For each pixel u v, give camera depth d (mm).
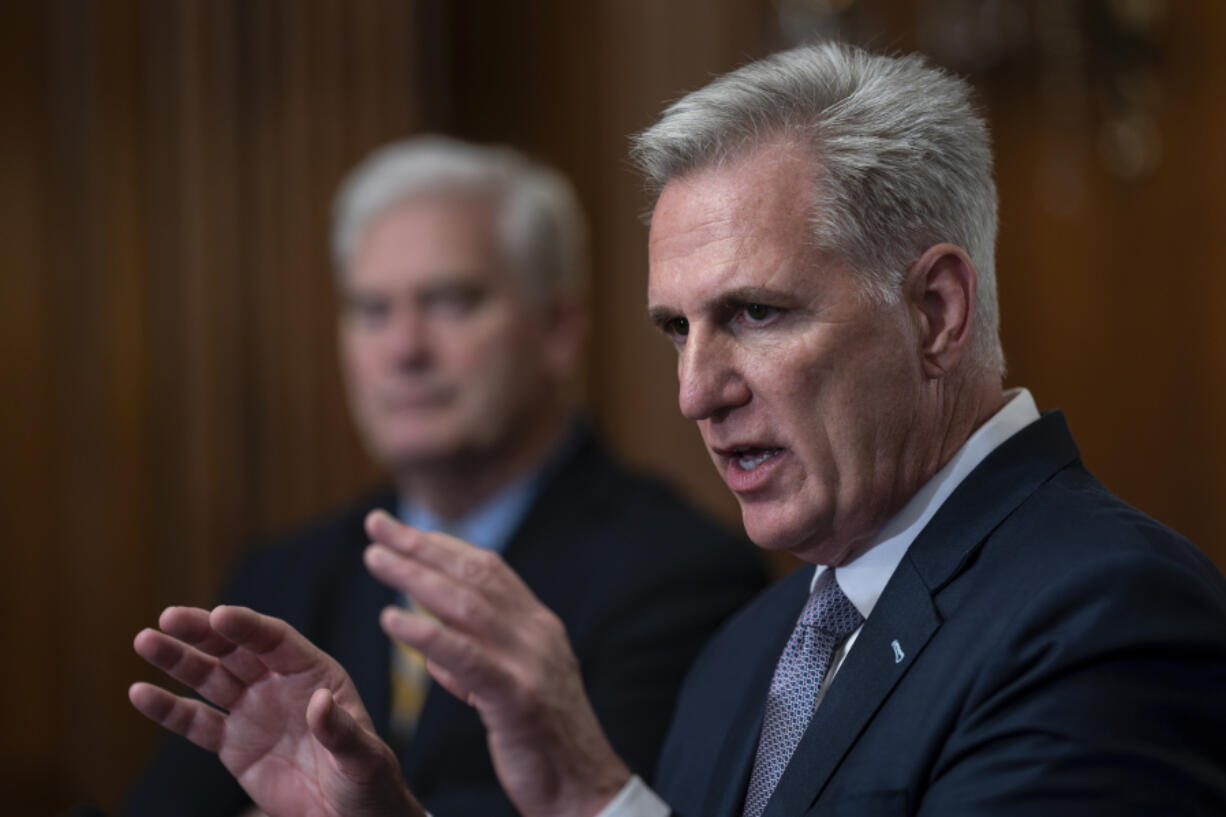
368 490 5109
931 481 1629
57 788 5098
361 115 5215
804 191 1549
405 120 5305
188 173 5043
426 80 5527
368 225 3477
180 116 5047
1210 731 1335
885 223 1557
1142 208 5898
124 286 5035
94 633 4984
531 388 3422
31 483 5164
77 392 5051
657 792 1975
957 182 1619
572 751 2012
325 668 1720
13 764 5078
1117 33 5777
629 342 5844
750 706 1806
